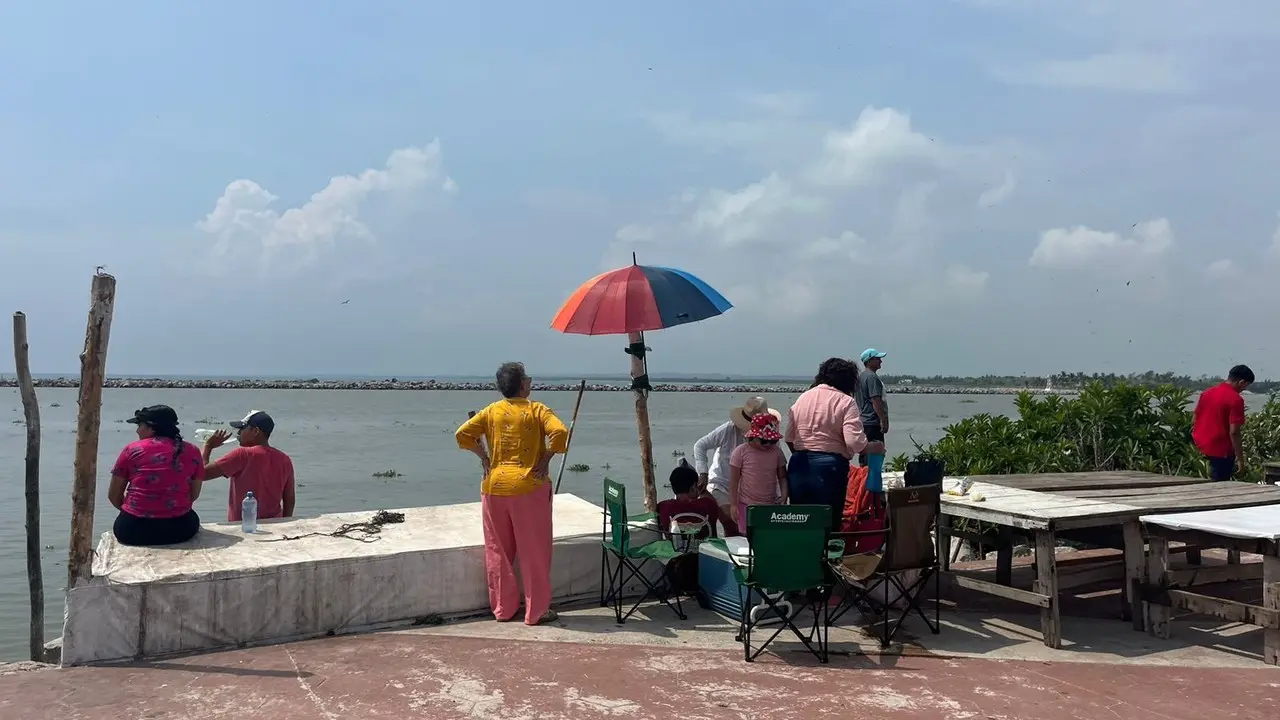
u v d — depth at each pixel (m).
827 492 6.29
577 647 5.68
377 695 4.78
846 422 6.23
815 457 6.34
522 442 6.23
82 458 5.23
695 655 5.54
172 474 6.16
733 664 5.37
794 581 5.39
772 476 6.91
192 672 5.13
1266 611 5.30
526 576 6.21
